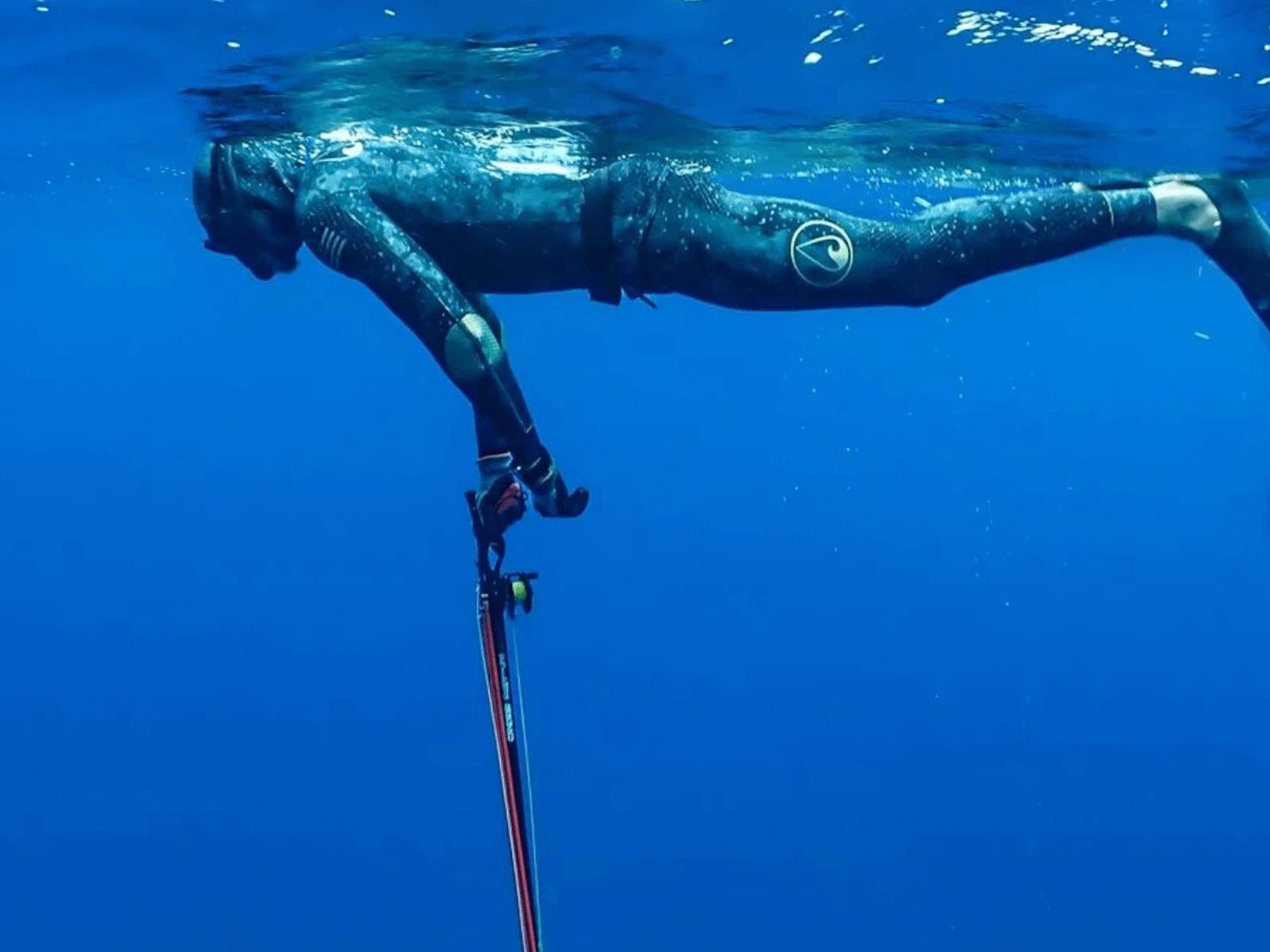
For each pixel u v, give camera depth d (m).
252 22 5.88
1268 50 6.01
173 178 10.84
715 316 23.38
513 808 3.77
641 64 6.21
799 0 5.40
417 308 3.92
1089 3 5.42
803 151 7.79
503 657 3.81
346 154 4.33
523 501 3.91
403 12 5.64
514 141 5.89
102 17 5.87
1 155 9.80
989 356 30.52
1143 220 4.39
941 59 6.19
